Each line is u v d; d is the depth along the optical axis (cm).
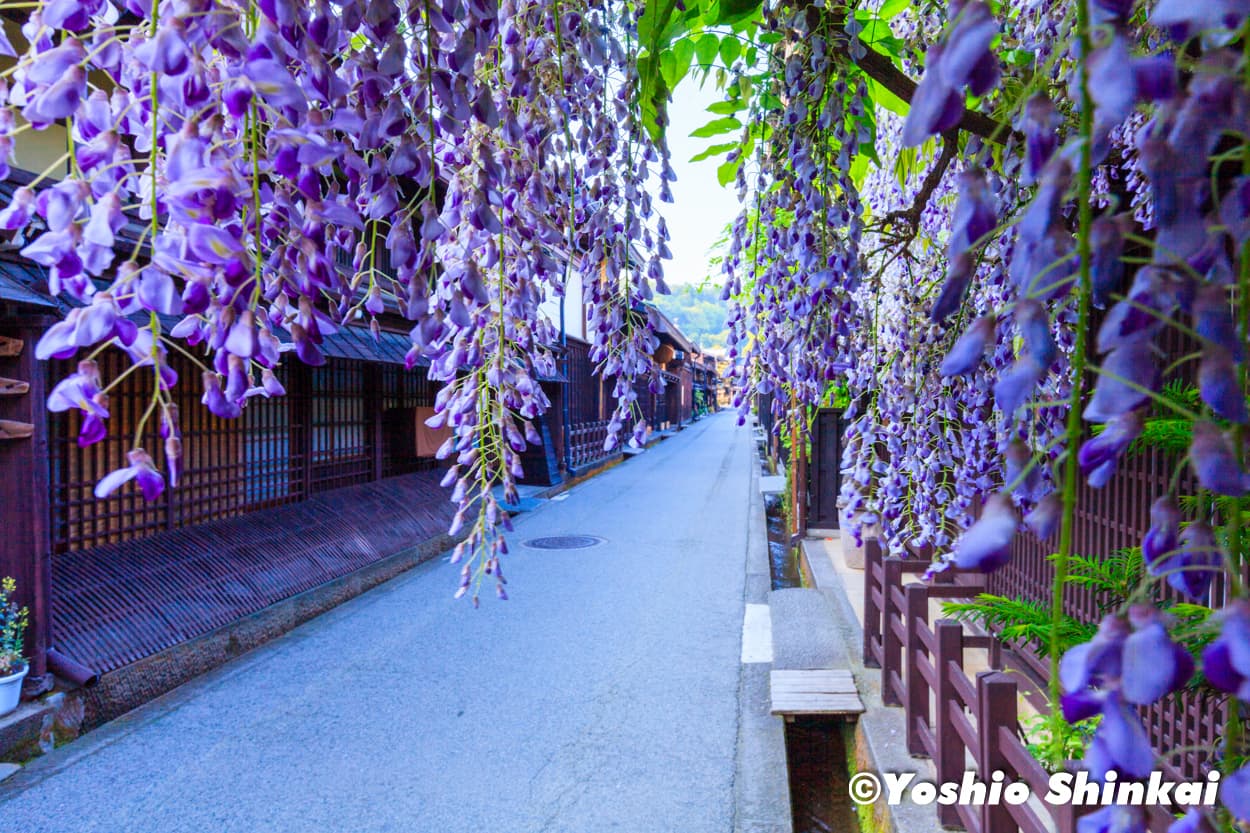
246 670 472
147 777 338
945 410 183
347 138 91
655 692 432
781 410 213
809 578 695
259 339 74
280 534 616
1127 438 38
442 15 86
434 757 357
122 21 74
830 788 352
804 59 156
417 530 793
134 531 489
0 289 312
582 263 146
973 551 41
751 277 199
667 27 144
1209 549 39
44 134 367
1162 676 37
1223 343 35
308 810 312
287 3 66
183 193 59
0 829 297
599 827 298
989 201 45
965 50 37
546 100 136
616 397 148
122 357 469
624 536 937
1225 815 41
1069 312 121
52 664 371
